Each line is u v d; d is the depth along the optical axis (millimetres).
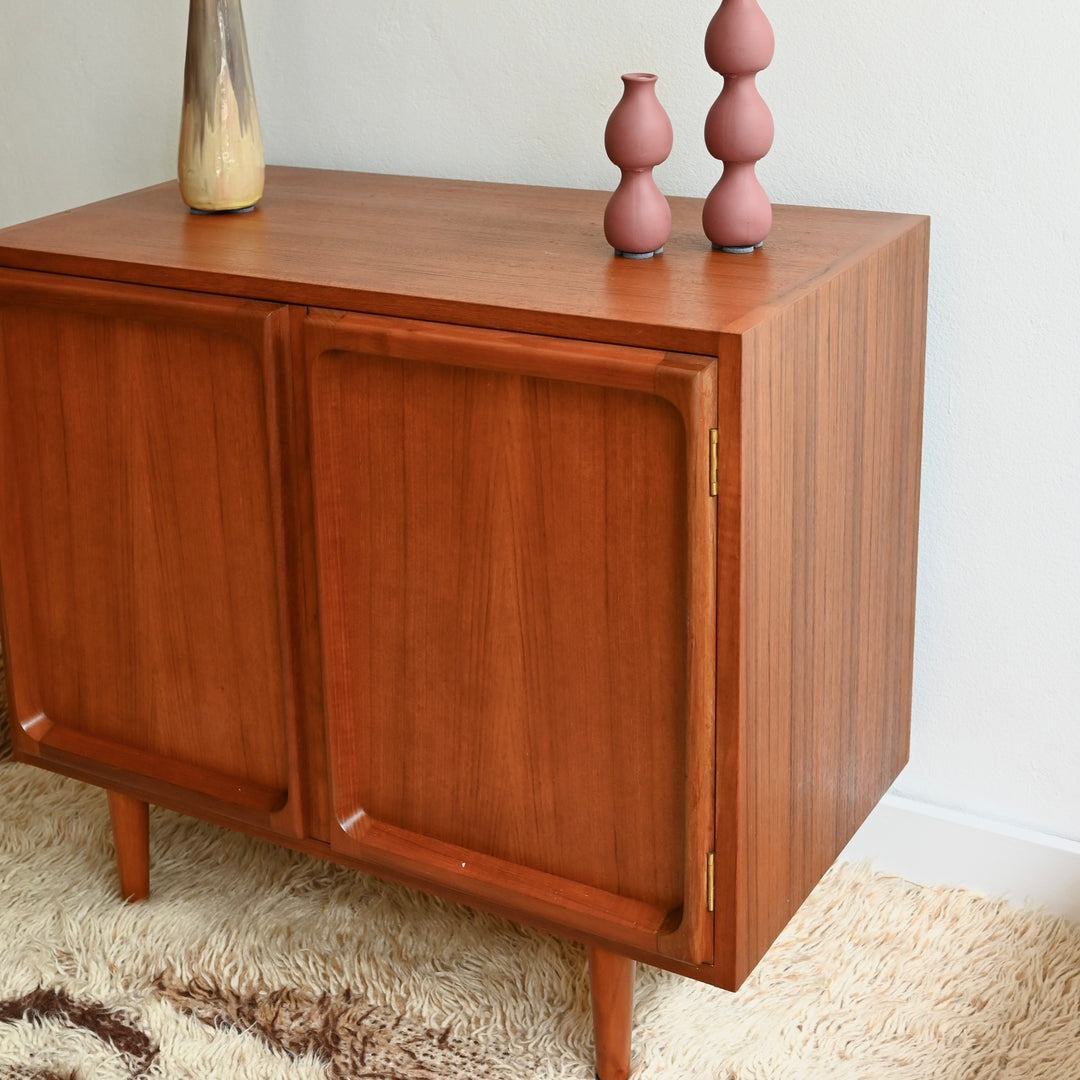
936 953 1447
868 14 1340
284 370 1203
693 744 1105
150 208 1463
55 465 1380
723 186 1215
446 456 1157
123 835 1524
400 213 1412
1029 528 1428
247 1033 1372
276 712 1335
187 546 1327
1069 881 1489
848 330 1183
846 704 1325
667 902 1193
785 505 1110
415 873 1295
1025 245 1341
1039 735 1489
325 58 1623
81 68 1769
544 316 1069
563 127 1518
